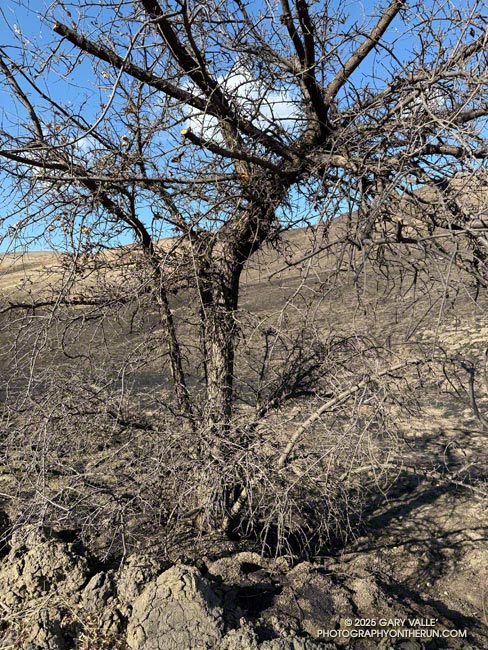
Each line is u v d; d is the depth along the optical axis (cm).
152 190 362
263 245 445
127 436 486
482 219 256
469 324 986
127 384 432
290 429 434
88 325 471
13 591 368
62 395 413
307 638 312
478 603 388
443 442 639
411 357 346
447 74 271
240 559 405
